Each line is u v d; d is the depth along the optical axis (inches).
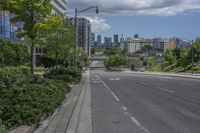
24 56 1631.4
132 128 465.1
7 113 430.6
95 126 481.1
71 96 889.5
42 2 956.6
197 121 519.8
